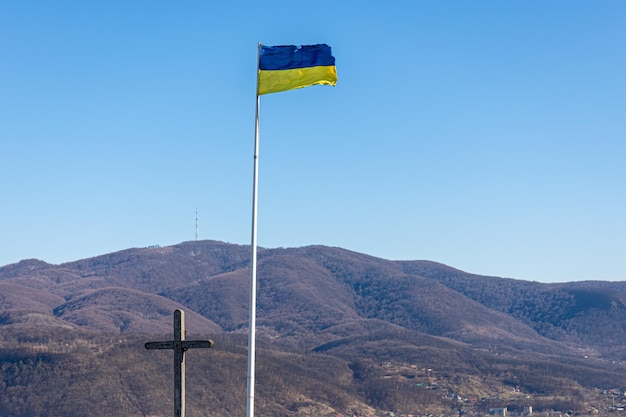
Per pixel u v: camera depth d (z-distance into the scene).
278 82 39.28
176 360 32.19
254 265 37.50
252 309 36.88
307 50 39.44
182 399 32.22
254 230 37.91
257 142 39.09
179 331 32.25
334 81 39.41
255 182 38.53
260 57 39.53
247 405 35.97
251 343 36.53
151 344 32.47
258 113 39.28
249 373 36.22
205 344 32.12
